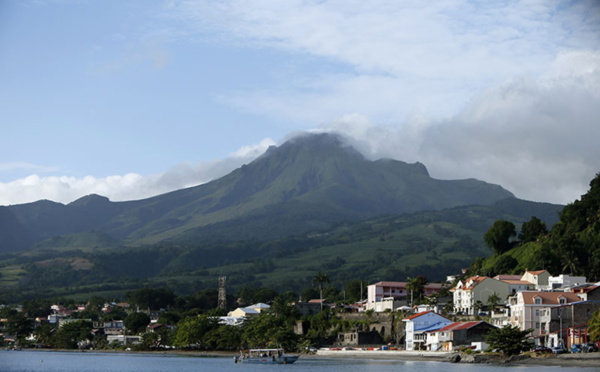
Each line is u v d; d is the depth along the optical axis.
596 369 173.62
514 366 192.88
